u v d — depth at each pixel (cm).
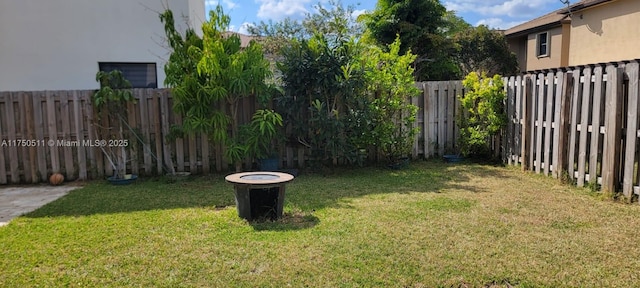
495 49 2055
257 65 669
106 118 689
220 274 296
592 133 522
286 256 325
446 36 1775
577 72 549
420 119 805
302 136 714
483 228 388
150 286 281
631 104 466
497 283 281
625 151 477
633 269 297
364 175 674
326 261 315
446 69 1689
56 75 886
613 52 1295
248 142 679
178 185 622
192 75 646
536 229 384
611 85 489
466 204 475
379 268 303
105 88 645
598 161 516
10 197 568
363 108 696
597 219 412
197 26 1055
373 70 706
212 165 728
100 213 462
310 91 698
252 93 702
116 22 892
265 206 422
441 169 713
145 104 700
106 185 635
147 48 908
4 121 668
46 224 421
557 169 591
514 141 713
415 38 1579
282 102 691
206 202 509
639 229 379
